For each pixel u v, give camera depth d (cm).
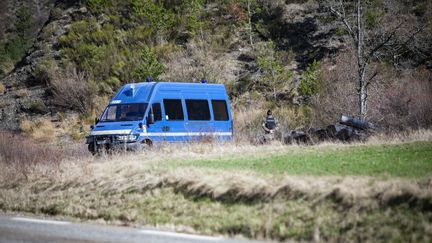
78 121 11069
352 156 4034
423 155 3859
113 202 3475
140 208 3288
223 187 3148
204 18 14500
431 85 8838
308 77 10675
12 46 17862
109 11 15112
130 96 6325
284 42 13112
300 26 13388
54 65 13150
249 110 10138
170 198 3291
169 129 6181
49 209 3684
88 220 3316
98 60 12900
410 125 7781
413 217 2412
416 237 2292
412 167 3297
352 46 11212
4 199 4056
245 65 12488
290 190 2914
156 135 6059
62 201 3731
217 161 4200
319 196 2770
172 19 14038
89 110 11438
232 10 14288
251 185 3061
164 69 12062
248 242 2516
